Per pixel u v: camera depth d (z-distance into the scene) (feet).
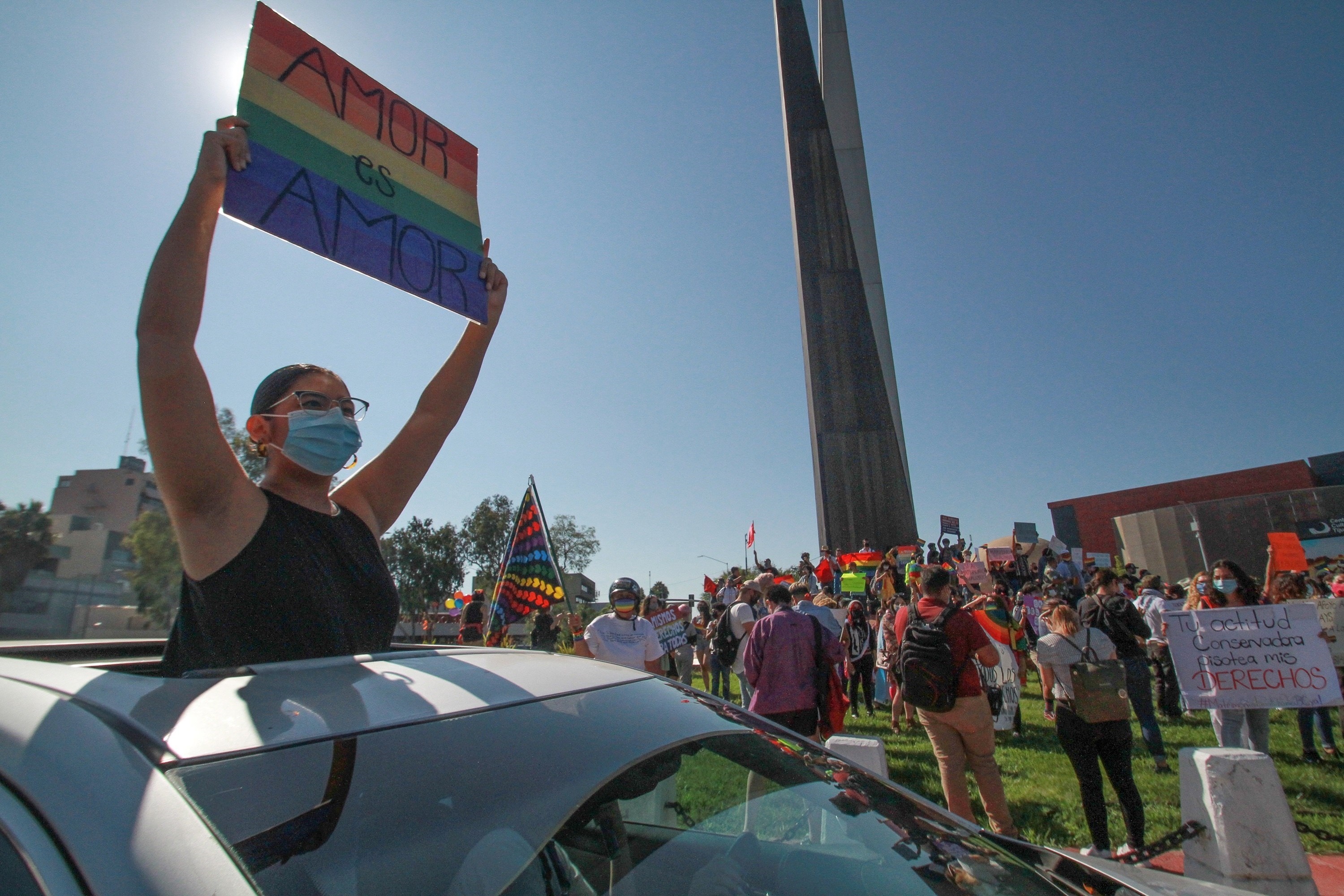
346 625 6.01
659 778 5.32
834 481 102.89
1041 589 49.73
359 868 3.72
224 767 3.67
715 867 5.24
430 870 3.92
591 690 5.94
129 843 3.09
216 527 5.34
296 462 6.23
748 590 24.70
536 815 4.52
